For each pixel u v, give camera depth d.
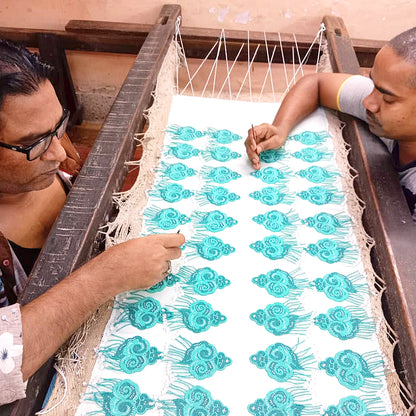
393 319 0.77
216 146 1.15
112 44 1.80
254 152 1.06
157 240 0.79
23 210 0.99
